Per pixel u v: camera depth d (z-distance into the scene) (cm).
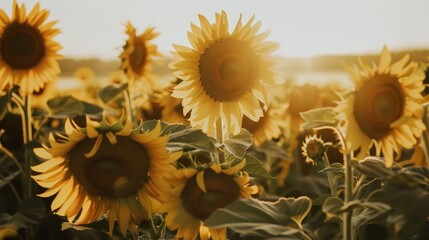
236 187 101
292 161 223
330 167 103
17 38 192
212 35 116
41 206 161
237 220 88
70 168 105
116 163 104
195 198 102
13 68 193
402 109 88
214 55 116
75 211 107
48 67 196
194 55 116
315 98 251
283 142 257
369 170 87
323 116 93
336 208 88
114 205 105
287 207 94
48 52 196
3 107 179
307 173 222
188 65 116
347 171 92
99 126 101
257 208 91
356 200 90
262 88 118
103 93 205
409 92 87
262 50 118
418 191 83
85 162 104
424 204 81
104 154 104
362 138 87
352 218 101
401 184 84
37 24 194
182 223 102
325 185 213
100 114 201
